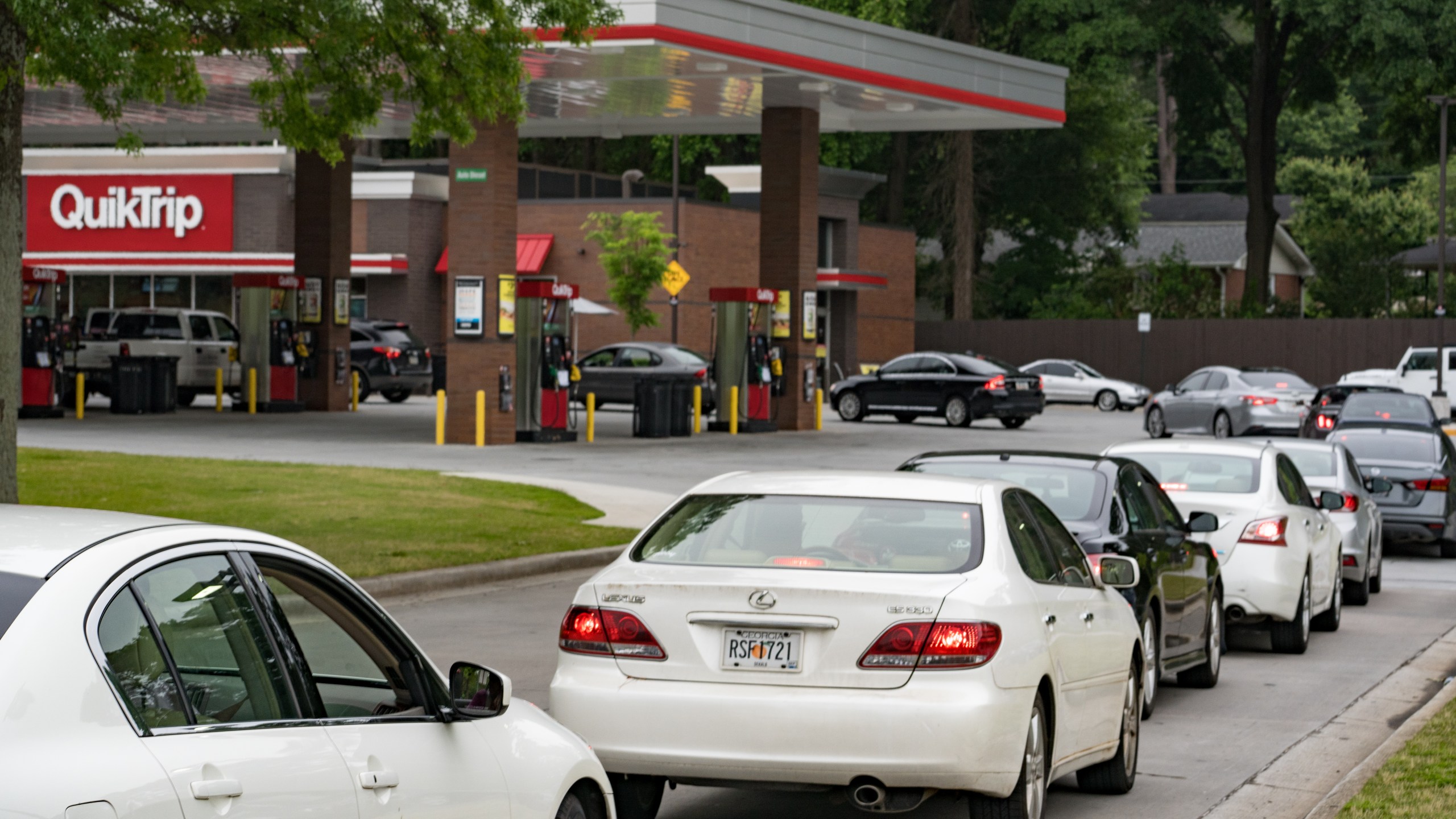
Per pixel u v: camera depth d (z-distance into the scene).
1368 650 26.33
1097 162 138.00
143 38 32.03
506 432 59.25
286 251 99.00
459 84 33.97
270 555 8.20
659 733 12.71
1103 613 15.18
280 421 68.06
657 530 14.18
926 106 67.44
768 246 70.31
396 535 33.41
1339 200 147.75
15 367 25.00
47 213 101.75
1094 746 14.92
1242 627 26.95
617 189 112.75
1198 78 121.25
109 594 7.04
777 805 15.38
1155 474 26.19
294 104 34.56
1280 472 26.64
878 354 115.44
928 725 12.23
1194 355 113.25
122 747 6.76
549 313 60.84
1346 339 109.44
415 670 8.94
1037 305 134.12
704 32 55.72
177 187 99.94
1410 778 15.04
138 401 69.50
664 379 66.12
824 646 12.54
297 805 7.57
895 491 14.04
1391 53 101.88
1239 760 17.77
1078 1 116.88
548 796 9.60
